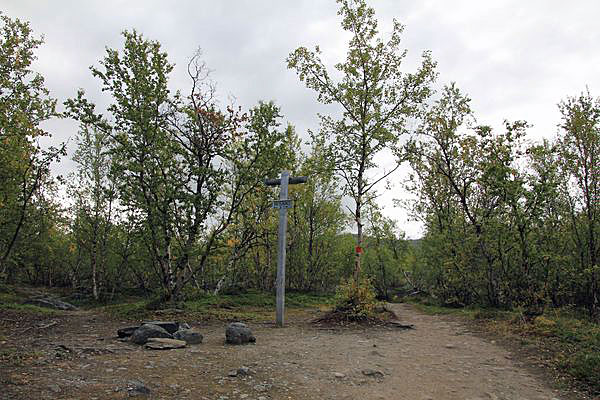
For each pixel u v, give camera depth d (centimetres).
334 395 582
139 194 1527
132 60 1562
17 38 1575
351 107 1605
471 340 1062
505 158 1541
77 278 3809
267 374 665
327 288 3544
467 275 1888
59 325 1223
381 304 1684
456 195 2281
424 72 1566
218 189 1612
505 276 1588
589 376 666
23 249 2225
